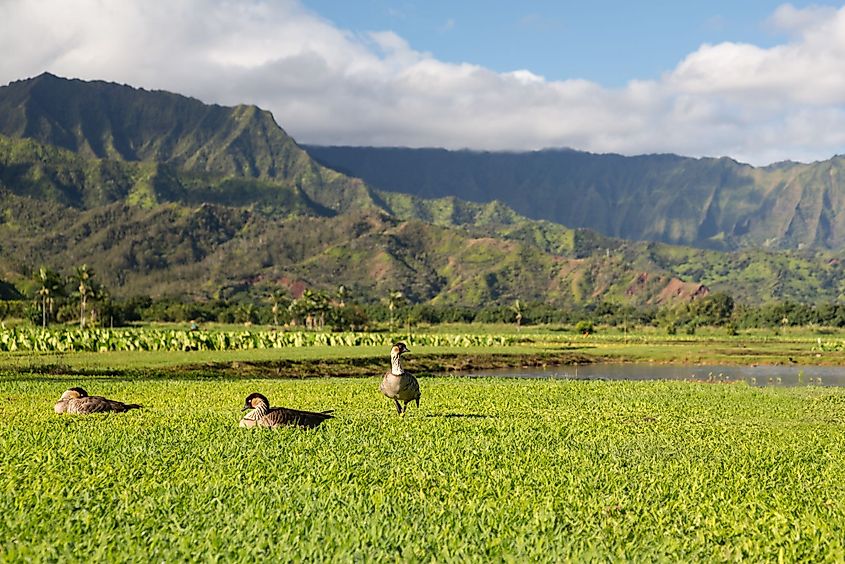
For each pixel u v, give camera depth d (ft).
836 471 48.98
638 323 605.31
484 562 28.43
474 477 42.65
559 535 31.81
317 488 38.83
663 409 88.63
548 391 111.14
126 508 34.24
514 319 597.11
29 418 64.39
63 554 28.17
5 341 211.20
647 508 36.73
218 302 615.98
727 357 280.10
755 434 66.33
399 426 61.77
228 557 28.32
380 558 28.55
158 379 145.48
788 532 33.68
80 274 404.98
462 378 144.77
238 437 53.47
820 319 554.05
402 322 549.13
